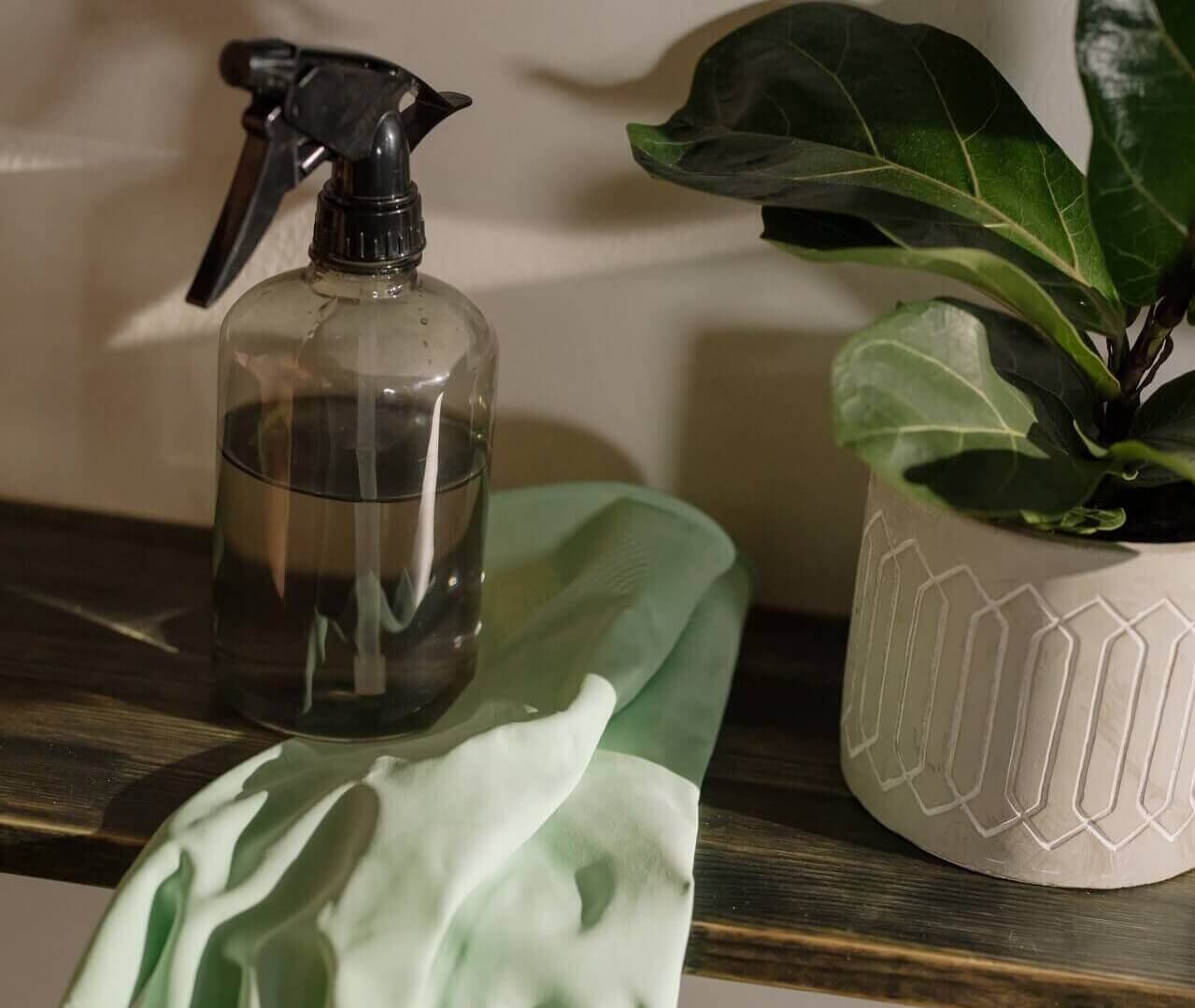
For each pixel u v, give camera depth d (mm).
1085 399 477
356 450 500
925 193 483
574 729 493
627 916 447
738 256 586
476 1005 430
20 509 660
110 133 588
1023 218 490
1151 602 435
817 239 466
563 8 552
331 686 518
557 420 628
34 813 489
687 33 550
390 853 446
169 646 587
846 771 535
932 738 479
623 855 469
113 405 642
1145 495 482
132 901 440
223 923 440
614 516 598
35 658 570
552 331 611
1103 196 427
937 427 409
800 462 621
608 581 569
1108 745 457
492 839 454
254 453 508
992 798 474
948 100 501
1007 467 411
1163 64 410
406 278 507
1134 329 580
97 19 569
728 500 634
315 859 460
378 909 433
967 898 484
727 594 598
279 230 600
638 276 596
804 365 603
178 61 573
